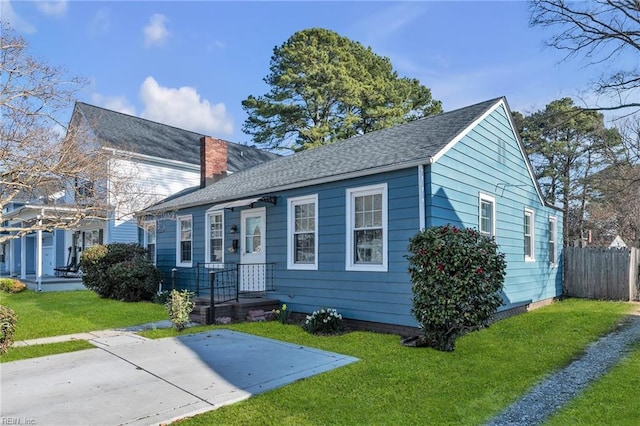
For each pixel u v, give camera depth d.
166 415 4.10
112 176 11.80
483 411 4.21
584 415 4.08
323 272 9.13
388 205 8.02
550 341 7.20
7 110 9.05
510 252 10.53
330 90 25.09
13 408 4.27
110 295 13.65
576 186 26.44
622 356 6.22
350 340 7.33
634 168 17.75
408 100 29.92
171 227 14.34
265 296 10.45
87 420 3.97
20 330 8.45
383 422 3.95
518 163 11.48
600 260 13.32
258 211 11.00
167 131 22.06
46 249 22.89
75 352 6.64
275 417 4.06
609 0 11.88
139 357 6.27
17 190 9.51
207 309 9.17
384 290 7.98
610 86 12.80
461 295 6.13
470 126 9.01
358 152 10.09
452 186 8.16
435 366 5.70
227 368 5.66
